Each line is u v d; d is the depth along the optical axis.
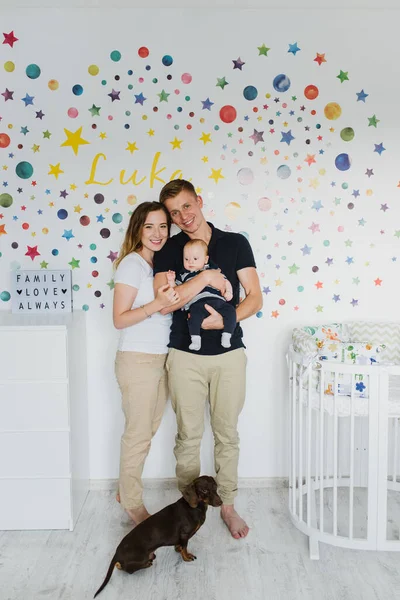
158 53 2.68
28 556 2.23
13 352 2.35
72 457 2.43
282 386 2.84
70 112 2.69
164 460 2.83
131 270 2.34
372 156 2.76
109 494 2.79
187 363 2.34
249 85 2.70
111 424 2.82
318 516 2.54
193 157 2.72
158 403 2.53
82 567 2.15
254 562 2.18
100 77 2.68
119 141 2.70
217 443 2.48
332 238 2.78
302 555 2.23
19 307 2.68
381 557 2.22
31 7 2.64
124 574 2.11
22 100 2.68
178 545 2.22
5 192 2.72
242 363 2.39
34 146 2.70
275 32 2.69
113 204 2.73
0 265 2.75
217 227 2.75
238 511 2.60
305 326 2.79
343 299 2.81
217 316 2.29
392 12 2.69
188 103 2.70
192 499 2.07
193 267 2.34
